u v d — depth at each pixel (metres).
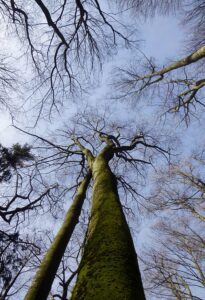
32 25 6.68
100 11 6.73
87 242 2.28
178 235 11.19
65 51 7.04
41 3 5.80
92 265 1.80
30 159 7.95
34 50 7.13
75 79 7.62
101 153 6.41
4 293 6.05
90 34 7.14
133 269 1.78
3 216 7.41
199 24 8.57
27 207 7.80
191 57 8.01
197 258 10.88
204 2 8.03
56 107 7.82
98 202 3.10
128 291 1.46
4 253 6.50
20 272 6.57
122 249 1.97
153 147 9.37
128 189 8.71
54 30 6.42
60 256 3.51
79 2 6.38
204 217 10.64
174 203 11.20
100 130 10.20
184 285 9.60
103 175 4.20
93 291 1.49
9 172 7.37
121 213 2.66
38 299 2.72
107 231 2.27
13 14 6.48
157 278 10.46
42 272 3.08
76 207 4.73
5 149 7.40
